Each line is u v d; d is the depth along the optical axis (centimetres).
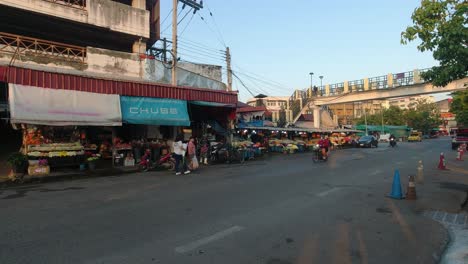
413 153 2683
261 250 470
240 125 2528
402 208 751
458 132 3297
